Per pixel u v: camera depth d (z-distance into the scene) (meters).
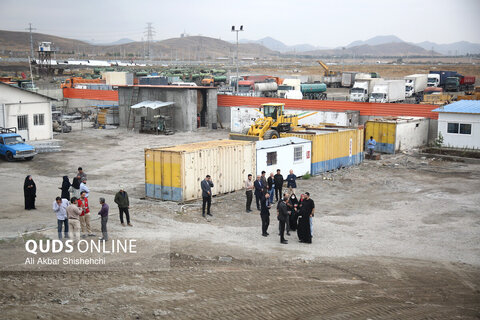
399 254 15.48
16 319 8.12
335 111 41.44
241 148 24.17
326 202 22.83
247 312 9.34
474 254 15.59
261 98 48.16
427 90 77.94
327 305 10.12
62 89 64.00
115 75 83.12
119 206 16.95
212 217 19.61
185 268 12.41
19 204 20.25
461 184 26.73
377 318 9.47
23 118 38.47
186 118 46.91
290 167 27.12
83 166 30.64
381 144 36.47
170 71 118.12
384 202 22.89
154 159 21.98
